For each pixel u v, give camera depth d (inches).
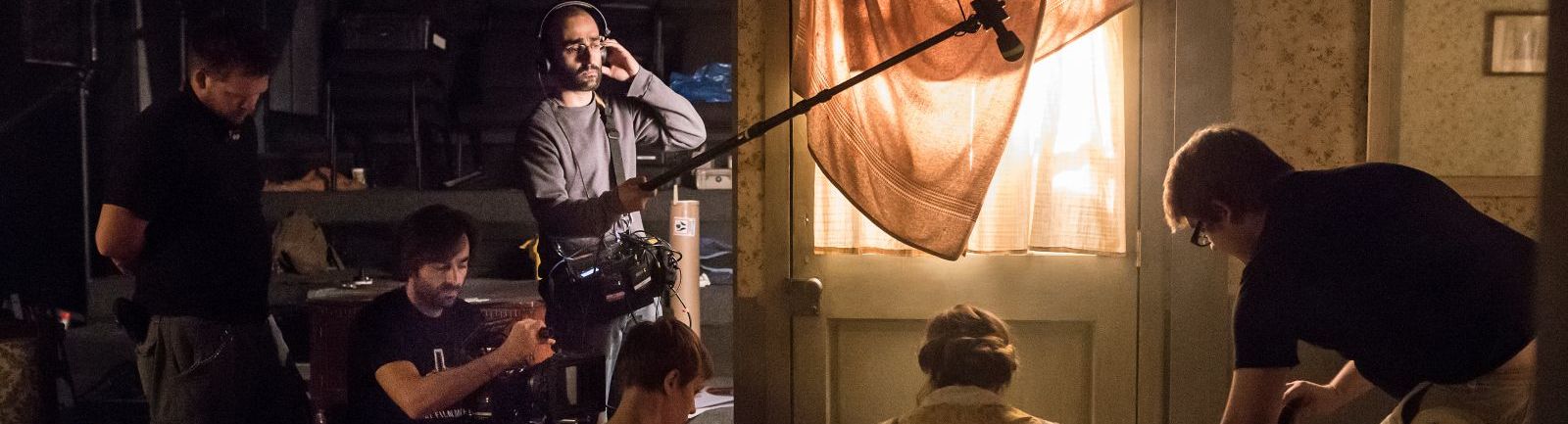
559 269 142.1
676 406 89.1
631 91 163.8
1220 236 80.5
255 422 116.6
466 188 243.3
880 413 110.1
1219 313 105.6
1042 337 108.7
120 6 224.2
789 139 107.3
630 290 137.9
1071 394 108.9
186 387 112.6
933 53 102.7
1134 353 107.0
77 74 215.6
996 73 101.8
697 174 232.5
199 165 111.7
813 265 108.7
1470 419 77.3
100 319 214.7
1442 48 103.4
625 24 247.4
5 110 211.5
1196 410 106.3
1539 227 44.1
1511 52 103.3
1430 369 78.2
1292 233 75.9
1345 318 76.1
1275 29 104.4
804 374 109.3
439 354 99.6
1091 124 106.0
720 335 214.5
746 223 109.3
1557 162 42.7
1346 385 91.8
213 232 113.2
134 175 108.8
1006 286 107.8
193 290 112.0
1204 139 80.0
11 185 212.7
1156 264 105.7
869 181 103.8
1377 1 102.7
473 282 217.5
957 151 102.7
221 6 234.2
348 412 98.7
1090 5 103.0
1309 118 105.0
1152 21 104.2
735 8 107.8
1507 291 75.1
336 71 240.8
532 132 151.6
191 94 114.0
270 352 119.3
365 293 186.9
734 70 108.1
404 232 99.0
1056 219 107.0
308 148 248.7
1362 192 76.6
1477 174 104.4
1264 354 75.4
